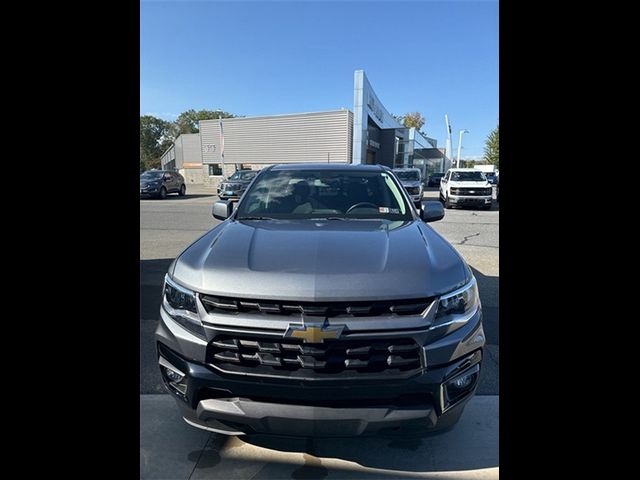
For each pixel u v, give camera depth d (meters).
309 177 3.64
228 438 2.50
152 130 84.44
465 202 16.86
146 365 3.41
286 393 1.92
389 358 1.91
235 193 20.89
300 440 2.48
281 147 32.94
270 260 2.17
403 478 2.20
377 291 1.95
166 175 24.30
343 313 1.94
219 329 1.99
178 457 2.35
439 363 1.96
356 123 27.97
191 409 2.08
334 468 2.26
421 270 2.07
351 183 3.55
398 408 1.92
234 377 1.96
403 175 19.38
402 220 3.10
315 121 31.42
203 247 2.51
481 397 2.93
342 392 1.89
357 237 2.52
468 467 2.26
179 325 2.12
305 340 1.89
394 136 37.31
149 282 5.77
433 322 1.97
